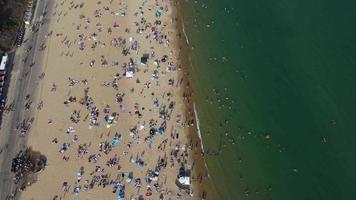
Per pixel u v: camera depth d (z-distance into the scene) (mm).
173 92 75250
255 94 73938
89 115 73438
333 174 64938
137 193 65438
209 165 67250
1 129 73125
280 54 78250
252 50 79312
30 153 70125
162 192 65250
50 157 69500
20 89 77375
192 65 78312
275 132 69625
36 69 79750
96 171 67750
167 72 77688
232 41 80875
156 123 71875
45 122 73250
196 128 71000
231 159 67562
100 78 77750
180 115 72500
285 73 75875
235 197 64250
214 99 73875
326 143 67750
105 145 70062
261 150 68062
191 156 68312
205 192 64938
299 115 71062
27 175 67875
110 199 65062
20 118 74000
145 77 77250
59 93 76438
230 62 78125
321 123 69812
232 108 72688
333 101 71812
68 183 66875
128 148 69625
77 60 80438
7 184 67312
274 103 72688
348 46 77438
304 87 73938
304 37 79688
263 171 66188
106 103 74625
